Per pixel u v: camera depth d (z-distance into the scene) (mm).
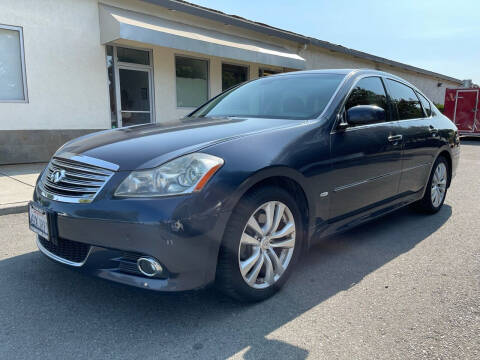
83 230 2213
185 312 2447
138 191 2129
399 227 4242
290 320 2373
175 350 2070
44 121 8039
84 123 8586
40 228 2502
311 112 3107
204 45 9398
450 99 16953
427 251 3533
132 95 9492
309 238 2842
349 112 3033
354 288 2801
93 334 2205
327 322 2355
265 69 12992
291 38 13016
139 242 2070
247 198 2348
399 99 4023
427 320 2385
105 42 8477
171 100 10258
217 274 2338
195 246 2131
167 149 2299
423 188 4363
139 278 2146
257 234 2463
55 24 7941
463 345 2135
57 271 3002
